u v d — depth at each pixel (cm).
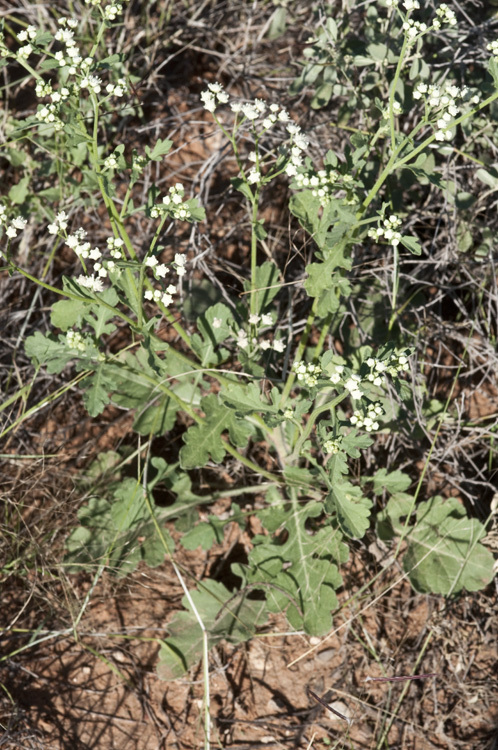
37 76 68
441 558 79
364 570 81
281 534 83
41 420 86
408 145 70
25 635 78
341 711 76
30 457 80
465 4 86
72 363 86
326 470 76
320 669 78
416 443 84
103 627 79
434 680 77
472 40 85
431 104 68
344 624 76
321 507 79
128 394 82
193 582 81
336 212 72
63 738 75
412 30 68
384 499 82
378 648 79
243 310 80
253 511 81
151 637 79
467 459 84
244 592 79
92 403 70
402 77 82
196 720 76
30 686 76
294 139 71
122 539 80
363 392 67
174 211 69
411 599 80
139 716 76
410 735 76
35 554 79
